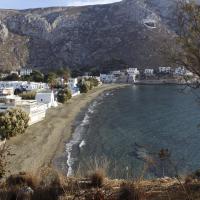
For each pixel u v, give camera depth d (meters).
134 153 49.72
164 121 80.75
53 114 91.19
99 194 9.88
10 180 12.95
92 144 57.88
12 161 44.66
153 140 60.19
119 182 13.26
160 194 10.82
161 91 157.25
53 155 49.69
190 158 46.50
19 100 91.62
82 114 93.38
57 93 117.50
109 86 193.25
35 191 11.03
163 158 10.97
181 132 67.25
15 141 57.84
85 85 153.88
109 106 109.56
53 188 11.24
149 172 31.39
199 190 10.79
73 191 11.52
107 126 75.62
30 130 68.12
